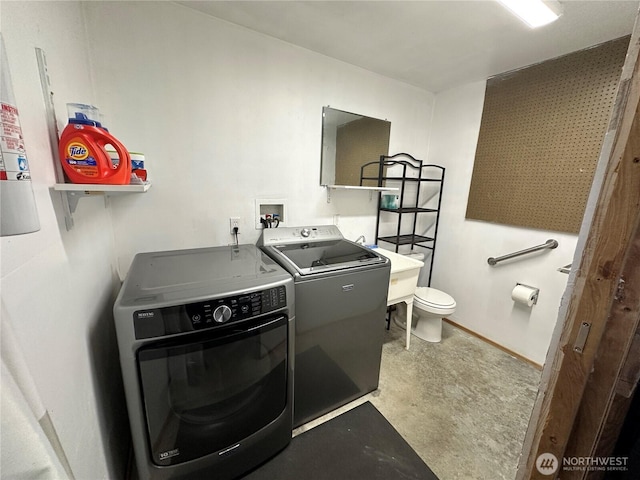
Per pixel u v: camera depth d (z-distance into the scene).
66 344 0.78
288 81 1.84
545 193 1.94
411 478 1.28
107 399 1.12
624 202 0.48
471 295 2.50
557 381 0.61
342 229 2.35
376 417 1.61
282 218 2.01
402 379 1.92
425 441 1.47
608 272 0.51
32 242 0.63
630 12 1.35
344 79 2.07
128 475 1.26
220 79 1.62
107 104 1.38
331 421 1.58
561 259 1.91
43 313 0.66
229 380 1.10
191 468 1.10
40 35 0.79
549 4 1.25
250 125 1.76
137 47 1.40
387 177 2.47
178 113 1.55
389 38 1.70
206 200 1.71
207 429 1.10
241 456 1.21
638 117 0.46
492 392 1.82
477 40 1.68
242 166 1.79
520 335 2.18
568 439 0.61
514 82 2.04
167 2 1.42
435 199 2.69
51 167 0.79
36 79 0.74
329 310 1.46
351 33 1.65
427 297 2.31
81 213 0.99
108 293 1.31
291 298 1.23
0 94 0.41
